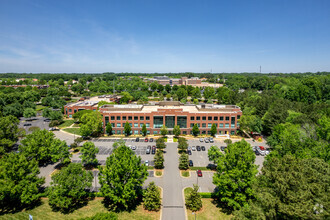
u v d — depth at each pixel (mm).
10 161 50031
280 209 31703
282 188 33000
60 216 47844
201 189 59125
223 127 106000
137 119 105938
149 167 71625
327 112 90938
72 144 84875
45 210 50031
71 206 51625
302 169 35219
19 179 49750
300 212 29422
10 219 46719
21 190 48219
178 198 55000
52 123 113625
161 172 68375
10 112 134250
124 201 46906
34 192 49969
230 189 47594
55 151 67750
